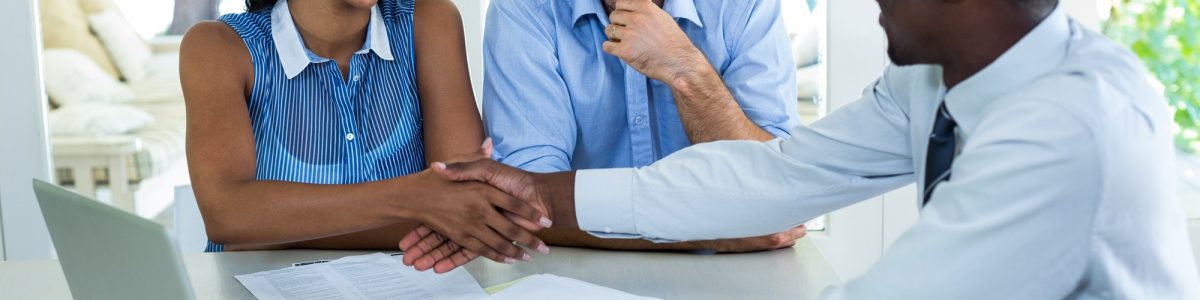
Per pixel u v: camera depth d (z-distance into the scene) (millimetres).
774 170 1305
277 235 1564
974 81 971
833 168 1274
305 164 1761
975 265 910
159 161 2809
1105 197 863
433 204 1459
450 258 1465
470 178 1452
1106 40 969
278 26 1747
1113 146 860
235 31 1733
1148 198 885
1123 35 2592
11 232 2566
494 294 1335
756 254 1535
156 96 2773
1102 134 859
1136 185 873
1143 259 909
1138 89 910
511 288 1354
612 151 1911
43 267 1543
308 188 1552
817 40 2559
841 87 2516
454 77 1816
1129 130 873
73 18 2701
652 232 1372
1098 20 2551
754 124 1803
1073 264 889
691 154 1366
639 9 1755
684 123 1817
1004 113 912
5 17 2463
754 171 1315
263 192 1571
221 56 1691
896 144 1223
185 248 1849
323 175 1768
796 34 2559
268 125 1745
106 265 1050
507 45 1823
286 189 1562
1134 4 2574
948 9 938
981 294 918
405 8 1850
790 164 1290
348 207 1521
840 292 1019
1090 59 919
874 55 2498
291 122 1752
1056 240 884
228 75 1686
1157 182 893
